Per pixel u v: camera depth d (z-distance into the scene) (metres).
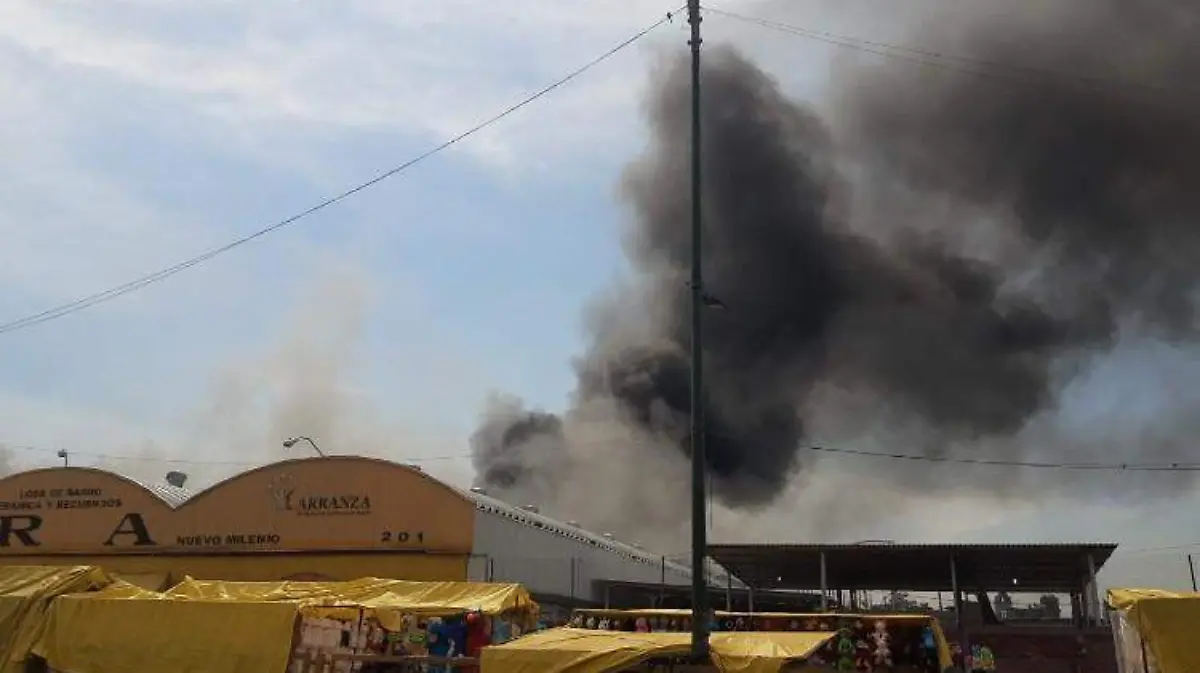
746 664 10.62
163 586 27.58
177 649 13.11
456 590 16.45
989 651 27.30
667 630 14.17
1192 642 9.68
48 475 30.44
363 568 26.50
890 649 12.95
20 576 15.46
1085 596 31.77
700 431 11.93
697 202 12.82
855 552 29.83
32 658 14.09
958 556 30.27
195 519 28.44
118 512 29.34
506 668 10.80
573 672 10.56
